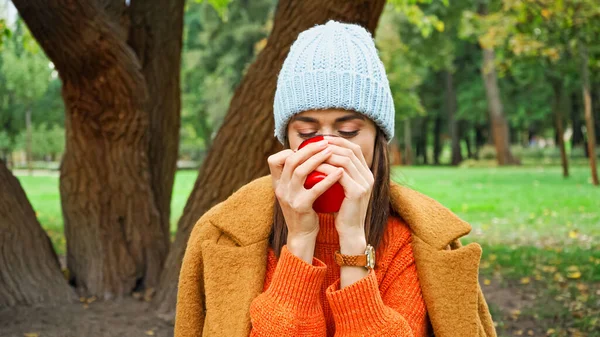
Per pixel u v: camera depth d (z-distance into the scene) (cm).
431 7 2075
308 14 372
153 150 518
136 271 483
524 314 491
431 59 2503
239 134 395
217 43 2970
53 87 3869
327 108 135
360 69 136
